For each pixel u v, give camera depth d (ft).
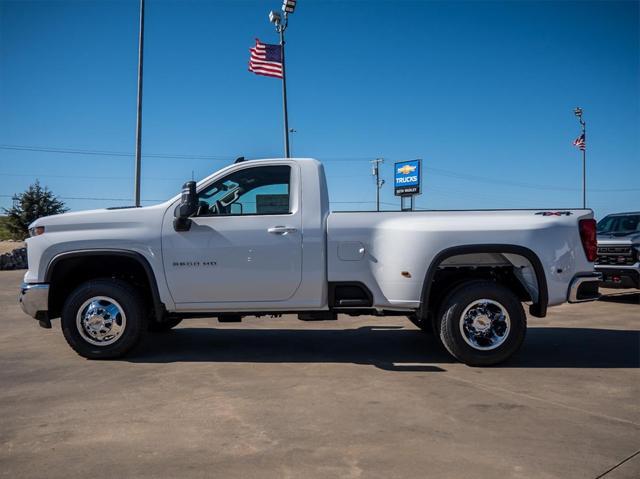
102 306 18.63
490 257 18.81
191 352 20.29
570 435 12.11
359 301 18.52
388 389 15.52
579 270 18.51
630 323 27.20
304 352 20.38
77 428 12.50
